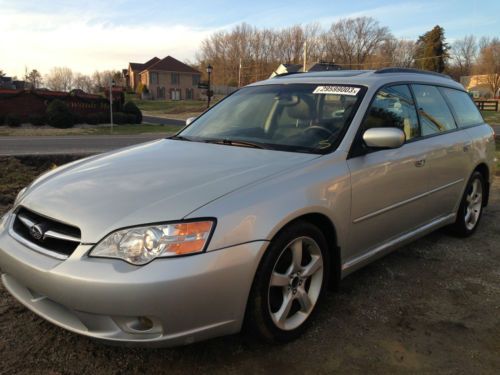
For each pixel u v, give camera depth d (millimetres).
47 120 28438
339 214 2914
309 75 4039
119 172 2842
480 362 2631
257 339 2625
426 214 3953
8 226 2742
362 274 3805
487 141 4887
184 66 90812
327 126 3250
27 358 2564
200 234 2254
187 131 3949
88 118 30469
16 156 9484
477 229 5098
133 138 20078
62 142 17141
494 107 48406
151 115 48281
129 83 101312
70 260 2254
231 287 2324
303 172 2770
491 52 78375
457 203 4469
